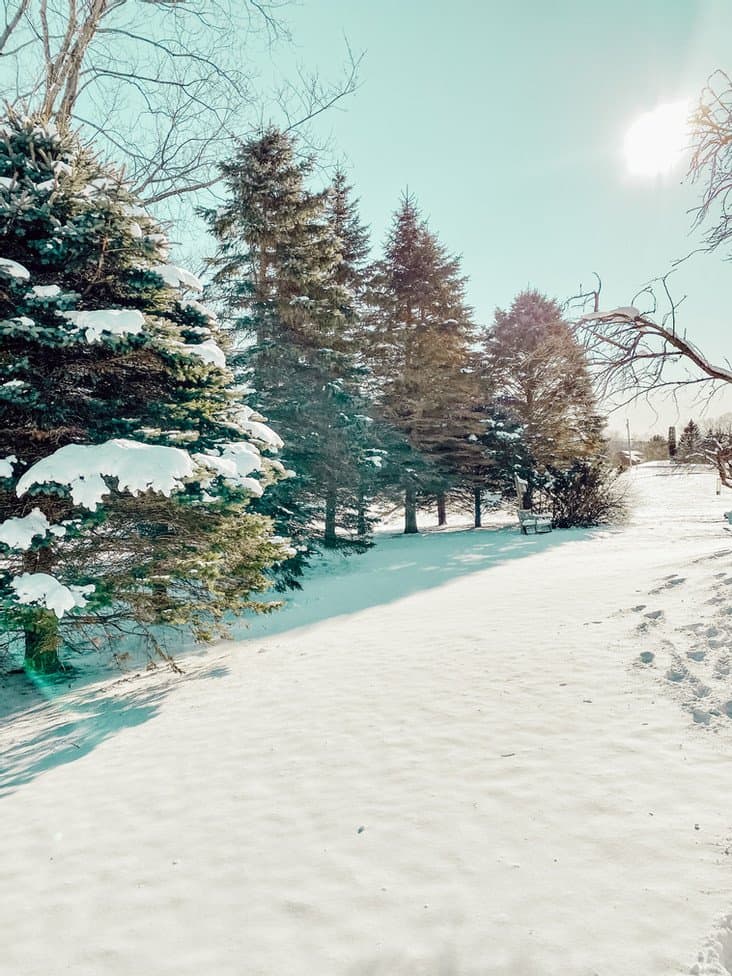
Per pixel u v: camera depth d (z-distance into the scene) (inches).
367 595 565.0
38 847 158.2
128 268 361.7
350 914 119.2
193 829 159.5
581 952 103.6
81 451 302.2
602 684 230.4
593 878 123.1
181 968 108.6
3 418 327.3
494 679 251.0
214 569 340.8
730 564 380.8
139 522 376.8
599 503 1067.3
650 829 137.9
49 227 326.3
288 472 441.4
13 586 310.8
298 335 820.0
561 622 323.0
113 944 116.6
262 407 741.9
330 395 824.9
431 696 241.6
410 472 1104.8
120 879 139.1
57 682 373.7
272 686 287.6
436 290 1156.5
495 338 1289.4
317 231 813.9
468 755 186.4
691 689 215.3
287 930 116.3
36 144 354.0
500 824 146.7
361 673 286.7
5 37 507.2
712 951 101.0
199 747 220.2
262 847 147.0
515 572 581.6
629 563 530.9
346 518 946.7
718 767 163.9
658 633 275.1
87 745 245.1
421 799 162.6
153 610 351.9
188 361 356.5
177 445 353.4
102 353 348.8
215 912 123.8
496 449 1201.4
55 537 313.7
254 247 785.6
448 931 112.0
